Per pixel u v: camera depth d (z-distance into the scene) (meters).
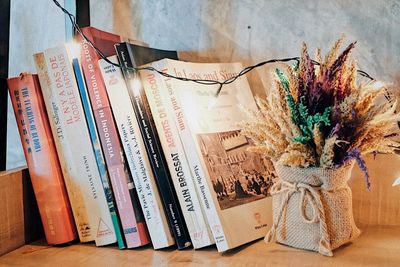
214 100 0.69
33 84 0.68
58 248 0.68
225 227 0.61
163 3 0.84
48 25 0.92
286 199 0.60
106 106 0.67
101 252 0.65
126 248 0.66
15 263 0.62
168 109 0.64
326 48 0.75
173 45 0.84
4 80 0.79
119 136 0.66
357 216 0.71
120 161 0.66
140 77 0.65
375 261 0.56
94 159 0.67
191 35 0.83
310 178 0.58
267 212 0.67
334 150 0.56
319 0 0.74
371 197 0.70
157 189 0.65
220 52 0.81
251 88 0.80
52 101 0.68
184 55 0.83
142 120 0.65
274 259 0.58
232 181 0.65
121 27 0.86
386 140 0.58
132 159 0.65
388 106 0.60
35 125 0.68
